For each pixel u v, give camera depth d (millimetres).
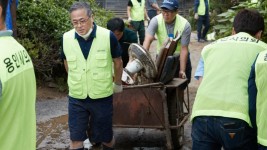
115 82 4406
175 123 5000
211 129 3311
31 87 2512
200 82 3617
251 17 3439
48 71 7941
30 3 7672
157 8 12312
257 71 3059
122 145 5379
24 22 7508
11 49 2373
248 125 3221
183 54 5449
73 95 4258
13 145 2342
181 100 5238
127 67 4773
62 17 7949
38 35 7672
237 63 3297
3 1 2348
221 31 6324
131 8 10906
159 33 5492
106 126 4320
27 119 2453
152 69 4711
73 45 4184
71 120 4293
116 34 5266
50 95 7527
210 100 3301
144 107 4914
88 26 4109
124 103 4949
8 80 2285
